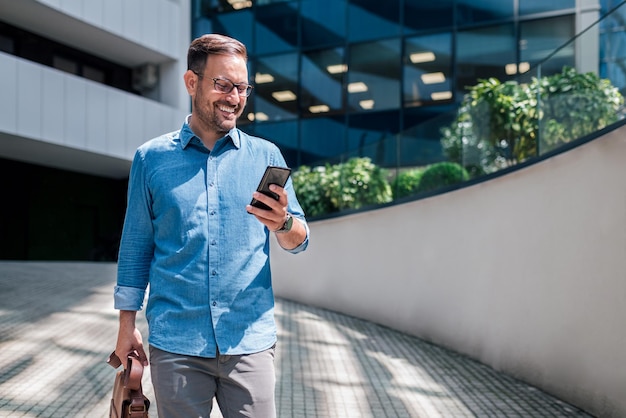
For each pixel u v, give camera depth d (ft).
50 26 44.39
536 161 16.87
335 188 30.48
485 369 19.06
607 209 13.89
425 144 24.30
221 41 5.73
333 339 22.56
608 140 13.96
